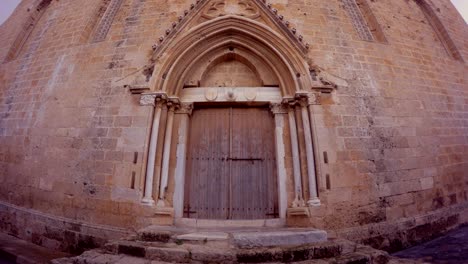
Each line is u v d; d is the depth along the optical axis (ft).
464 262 14.44
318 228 18.06
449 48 31.91
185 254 12.16
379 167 20.63
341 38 25.29
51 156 22.58
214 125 23.44
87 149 21.42
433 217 21.02
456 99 27.68
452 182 23.44
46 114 24.41
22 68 29.27
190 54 23.66
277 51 22.90
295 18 25.57
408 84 25.34
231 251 12.35
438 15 33.58
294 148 20.89
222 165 22.39
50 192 21.53
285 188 20.48
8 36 34.73
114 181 19.83
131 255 12.95
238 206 21.31
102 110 22.25
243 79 24.44
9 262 17.83
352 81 23.06
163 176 20.36
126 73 23.12
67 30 29.12
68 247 19.22
